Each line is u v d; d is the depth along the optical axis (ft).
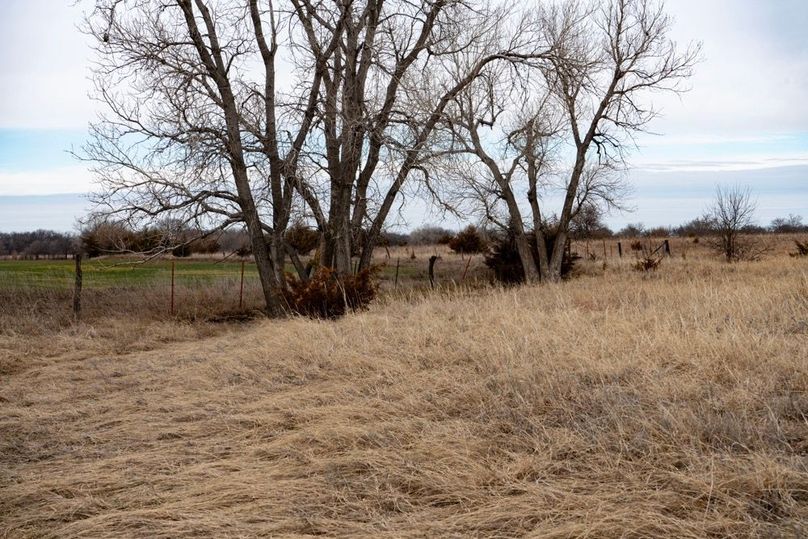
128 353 40.91
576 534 12.54
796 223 189.06
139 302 62.80
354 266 71.87
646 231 198.90
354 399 23.45
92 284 77.46
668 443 16.07
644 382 20.92
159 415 24.50
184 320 54.85
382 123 60.39
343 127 59.00
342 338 32.76
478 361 26.07
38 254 170.81
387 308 45.24
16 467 19.35
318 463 17.46
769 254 114.21
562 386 21.43
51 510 15.96
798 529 11.70
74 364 36.40
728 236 102.58
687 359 22.80
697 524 12.35
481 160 79.92
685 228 187.62
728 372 20.93
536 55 71.72
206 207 56.34
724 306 32.12
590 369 22.71
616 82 79.46
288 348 32.42
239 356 33.40
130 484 17.39
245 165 57.93
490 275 92.53
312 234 102.01
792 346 23.30
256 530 13.97
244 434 21.08
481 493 14.80
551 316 33.99
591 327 29.63
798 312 29.60
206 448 20.04
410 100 61.98
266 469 17.70
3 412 25.95
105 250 57.41
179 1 55.11
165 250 57.36
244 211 57.98
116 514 15.16
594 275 86.22
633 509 13.17
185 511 15.21
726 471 14.21
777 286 38.75
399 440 18.71
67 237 176.86
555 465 15.80
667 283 55.36
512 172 81.71
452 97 70.38
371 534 13.41
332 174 59.93
